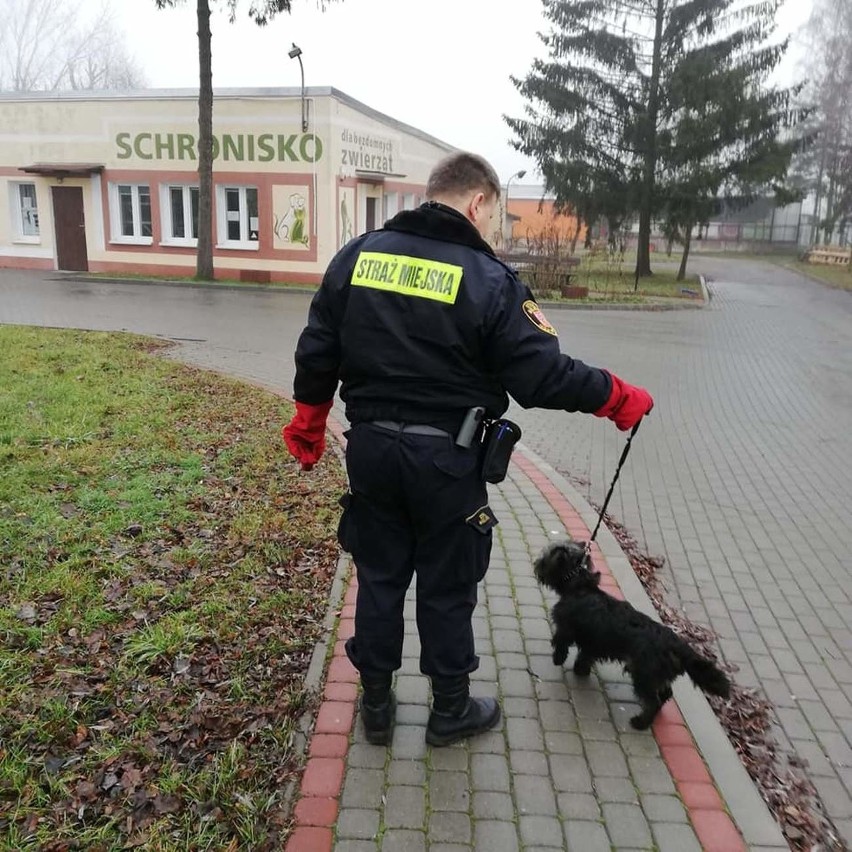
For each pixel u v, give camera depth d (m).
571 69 27.94
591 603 3.08
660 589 4.62
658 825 2.52
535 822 2.50
